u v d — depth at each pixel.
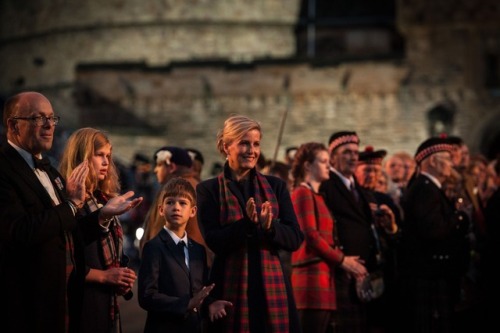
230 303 6.24
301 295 7.90
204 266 6.67
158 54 38.50
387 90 29.61
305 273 7.94
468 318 9.53
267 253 6.42
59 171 6.44
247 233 6.32
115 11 39.34
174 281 6.41
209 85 31.27
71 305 5.73
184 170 8.66
